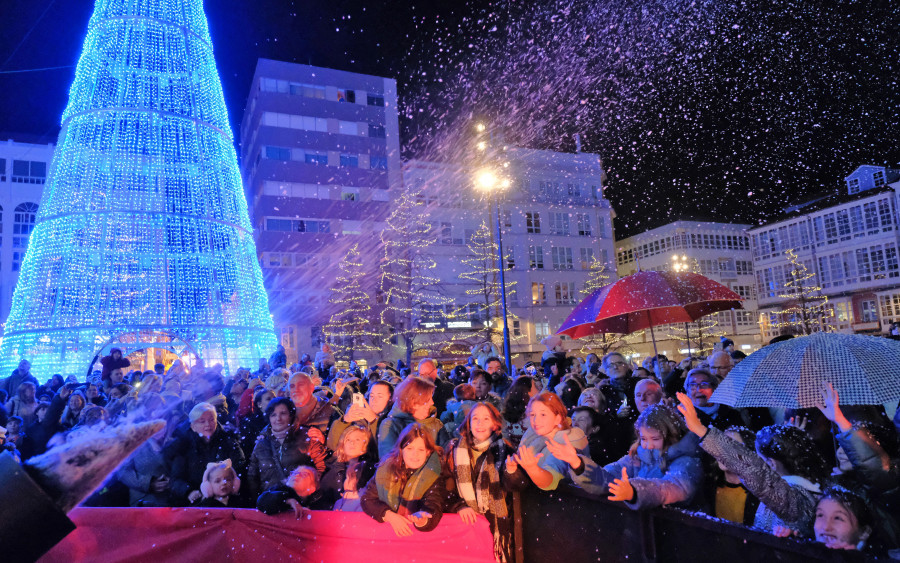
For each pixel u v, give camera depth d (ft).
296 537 12.69
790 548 7.59
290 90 137.49
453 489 12.51
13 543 2.19
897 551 7.58
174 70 76.79
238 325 75.66
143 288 70.08
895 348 11.24
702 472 11.07
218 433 17.35
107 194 71.20
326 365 46.21
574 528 10.94
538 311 146.30
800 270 154.92
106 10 76.59
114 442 2.33
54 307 68.80
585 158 161.99
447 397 27.04
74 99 75.36
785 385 11.17
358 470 14.40
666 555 9.37
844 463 9.86
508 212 148.66
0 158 137.49
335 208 133.69
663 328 151.94
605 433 17.29
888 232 138.82
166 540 12.96
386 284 132.57
